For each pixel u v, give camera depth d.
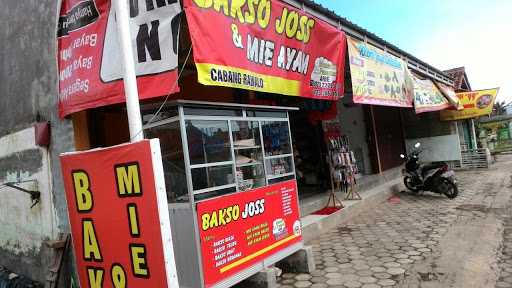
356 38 7.00
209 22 3.70
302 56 5.11
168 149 4.00
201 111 4.05
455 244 5.88
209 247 3.87
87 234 3.21
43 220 5.70
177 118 3.86
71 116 4.86
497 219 7.24
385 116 13.39
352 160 9.02
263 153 4.74
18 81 6.11
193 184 3.86
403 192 10.84
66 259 5.14
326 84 5.61
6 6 6.44
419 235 6.47
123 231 2.97
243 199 4.31
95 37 4.16
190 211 3.81
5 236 6.77
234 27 3.99
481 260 5.18
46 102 5.41
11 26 6.28
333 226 7.38
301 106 8.27
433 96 11.06
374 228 7.16
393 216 8.04
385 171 12.32
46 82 5.41
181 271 3.93
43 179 5.61
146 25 3.64
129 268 2.96
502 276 4.64
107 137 5.16
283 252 4.81
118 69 3.93
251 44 4.23
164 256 2.75
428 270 4.92
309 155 9.78
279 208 4.83
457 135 15.32
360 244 6.21
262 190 4.60
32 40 5.74
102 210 3.09
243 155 4.55
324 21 5.87
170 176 4.02
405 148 15.15
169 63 3.52
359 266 5.21
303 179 9.88
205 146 4.05
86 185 3.18
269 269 4.46
